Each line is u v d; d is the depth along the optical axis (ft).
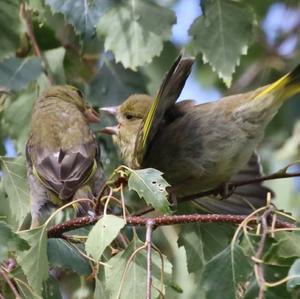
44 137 41.27
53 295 33.58
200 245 36.37
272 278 28.43
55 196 39.55
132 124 42.39
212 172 39.22
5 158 39.27
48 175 39.55
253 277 28.43
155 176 31.12
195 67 59.41
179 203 39.73
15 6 41.01
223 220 30.83
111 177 31.91
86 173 39.75
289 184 49.70
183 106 40.40
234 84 56.85
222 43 38.37
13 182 39.17
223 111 39.06
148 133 37.35
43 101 43.19
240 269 29.48
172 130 39.42
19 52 43.11
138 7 38.73
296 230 29.53
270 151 53.31
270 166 52.49
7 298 31.63
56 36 42.50
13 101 42.42
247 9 38.37
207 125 39.04
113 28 38.60
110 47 38.50
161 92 35.01
